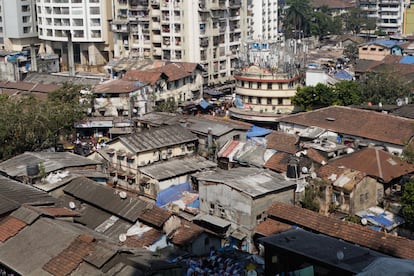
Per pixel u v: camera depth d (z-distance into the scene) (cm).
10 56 14712
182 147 8131
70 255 4722
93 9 16888
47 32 17562
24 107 8800
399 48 16538
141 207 5912
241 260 5384
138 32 15775
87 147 9781
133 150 7662
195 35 14862
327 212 6800
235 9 15738
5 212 5409
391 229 6438
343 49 18275
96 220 5991
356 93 10800
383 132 8731
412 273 3544
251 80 11525
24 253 4897
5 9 17762
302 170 7094
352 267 4016
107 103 10712
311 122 9450
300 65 12288
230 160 8062
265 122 11319
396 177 7162
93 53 17275
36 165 6869
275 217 6075
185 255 5353
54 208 5684
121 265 4525
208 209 6631
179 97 12231
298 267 4281
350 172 6906
